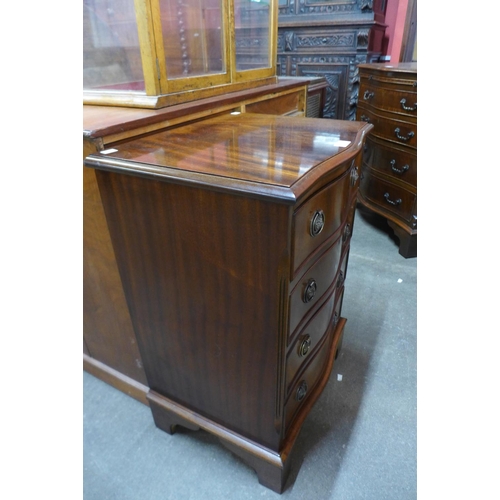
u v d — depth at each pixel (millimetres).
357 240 2123
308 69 2807
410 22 2697
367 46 2518
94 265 957
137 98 904
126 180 690
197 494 921
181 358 866
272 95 1309
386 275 1780
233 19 1092
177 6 913
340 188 751
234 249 638
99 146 727
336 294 1008
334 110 2809
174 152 708
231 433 896
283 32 2775
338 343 1188
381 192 2031
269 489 923
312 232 659
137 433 1075
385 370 1269
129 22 852
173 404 978
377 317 1509
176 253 713
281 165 624
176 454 1018
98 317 1073
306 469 968
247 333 718
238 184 560
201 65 1053
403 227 1883
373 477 947
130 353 1091
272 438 833
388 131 1868
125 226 750
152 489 935
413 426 1078
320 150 715
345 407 1141
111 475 967
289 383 791
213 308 733
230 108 1100
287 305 652
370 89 2018
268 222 577
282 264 604
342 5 2490
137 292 833
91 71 969
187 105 950
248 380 778
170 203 663
